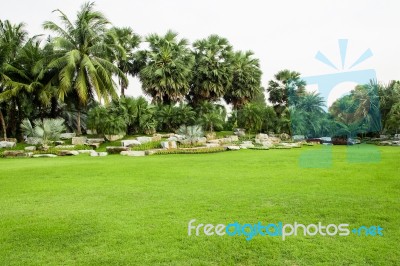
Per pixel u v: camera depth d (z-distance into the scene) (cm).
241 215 475
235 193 612
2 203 561
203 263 327
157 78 2477
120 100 2111
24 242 385
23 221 460
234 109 3158
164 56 2494
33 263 330
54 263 330
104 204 548
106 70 2211
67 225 440
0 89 2009
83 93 2003
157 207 523
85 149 1780
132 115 2066
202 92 2791
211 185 694
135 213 491
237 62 3000
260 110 2873
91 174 855
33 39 2225
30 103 2033
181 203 545
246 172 872
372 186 661
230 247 365
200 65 2769
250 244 372
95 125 1989
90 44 2192
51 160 1299
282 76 3394
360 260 330
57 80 2130
